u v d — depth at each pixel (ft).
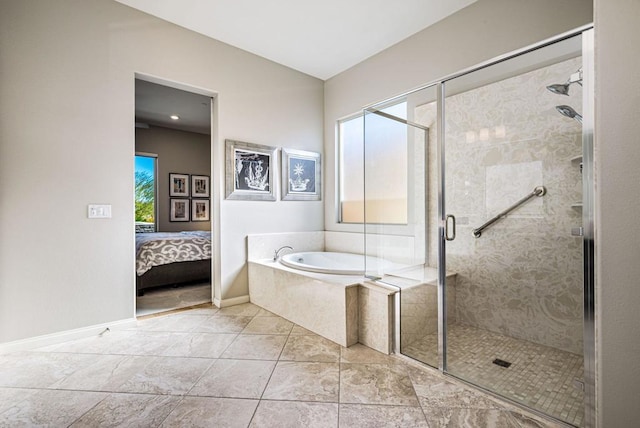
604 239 2.92
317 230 13.17
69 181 7.62
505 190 6.48
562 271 5.65
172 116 17.16
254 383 5.70
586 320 4.81
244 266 10.96
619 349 2.84
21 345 7.02
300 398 5.24
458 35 8.73
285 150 12.02
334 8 8.64
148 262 11.46
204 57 9.96
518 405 5.02
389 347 6.86
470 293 6.79
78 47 7.76
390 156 7.89
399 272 7.41
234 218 10.72
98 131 8.02
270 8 8.64
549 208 5.87
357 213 12.25
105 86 8.14
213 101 10.61
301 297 8.53
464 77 6.72
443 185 6.82
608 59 2.88
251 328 8.45
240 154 10.78
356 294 7.48
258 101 11.28
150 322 8.93
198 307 10.35
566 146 5.58
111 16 8.25
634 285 2.74
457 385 5.64
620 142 2.81
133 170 8.57
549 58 5.54
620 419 2.84
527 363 5.99
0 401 5.15
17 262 7.00
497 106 6.40
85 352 6.98
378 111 8.30
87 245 7.86
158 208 19.10
